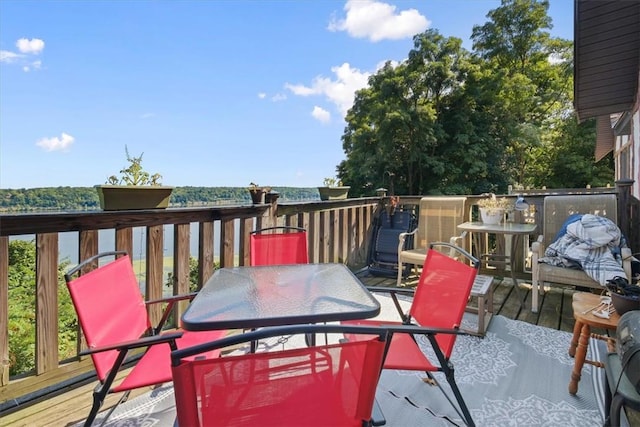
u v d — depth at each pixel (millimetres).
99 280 1512
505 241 4219
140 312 1749
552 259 3125
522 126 13602
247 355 833
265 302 1420
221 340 823
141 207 2141
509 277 4176
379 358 927
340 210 4137
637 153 5555
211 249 2600
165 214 2287
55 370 1855
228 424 836
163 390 1930
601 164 14797
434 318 1651
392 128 12609
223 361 817
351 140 15219
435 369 1463
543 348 2385
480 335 2537
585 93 5691
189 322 1239
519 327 2740
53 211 1822
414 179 13828
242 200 3408
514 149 14500
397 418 1667
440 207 4105
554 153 15375
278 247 2488
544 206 3609
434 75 12750
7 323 1700
